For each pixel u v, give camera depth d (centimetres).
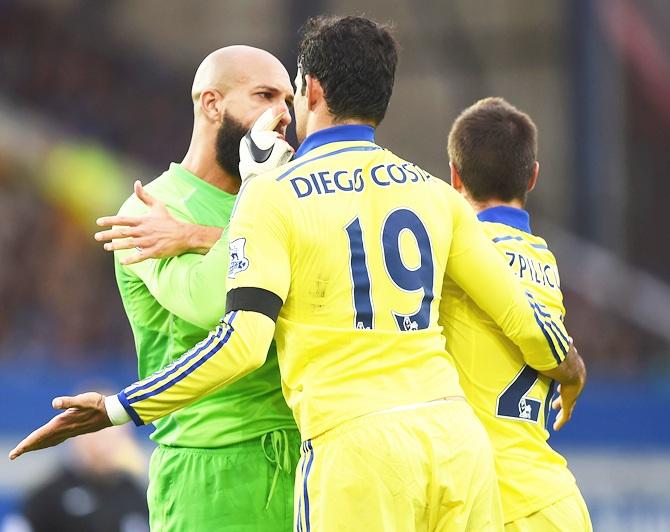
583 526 1211
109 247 1154
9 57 6259
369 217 1059
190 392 1017
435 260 1084
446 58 6988
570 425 3516
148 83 6612
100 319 5262
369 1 6938
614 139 6419
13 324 5088
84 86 6362
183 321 1215
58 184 5656
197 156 1279
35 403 3309
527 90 6919
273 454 1212
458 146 1289
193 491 1223
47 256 5391
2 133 5706
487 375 1185
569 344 1205
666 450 3522
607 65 6375
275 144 1134
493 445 1188
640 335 5800
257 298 1012
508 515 1176
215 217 1256
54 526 2258
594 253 6228
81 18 6669
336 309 1033
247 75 1252
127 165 5994
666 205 6600
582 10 6328
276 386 1219
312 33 1118
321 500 1009
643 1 6512
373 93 1097
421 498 1016
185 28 6950
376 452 1000
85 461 2281
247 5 6950
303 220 1037
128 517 2280
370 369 1025
